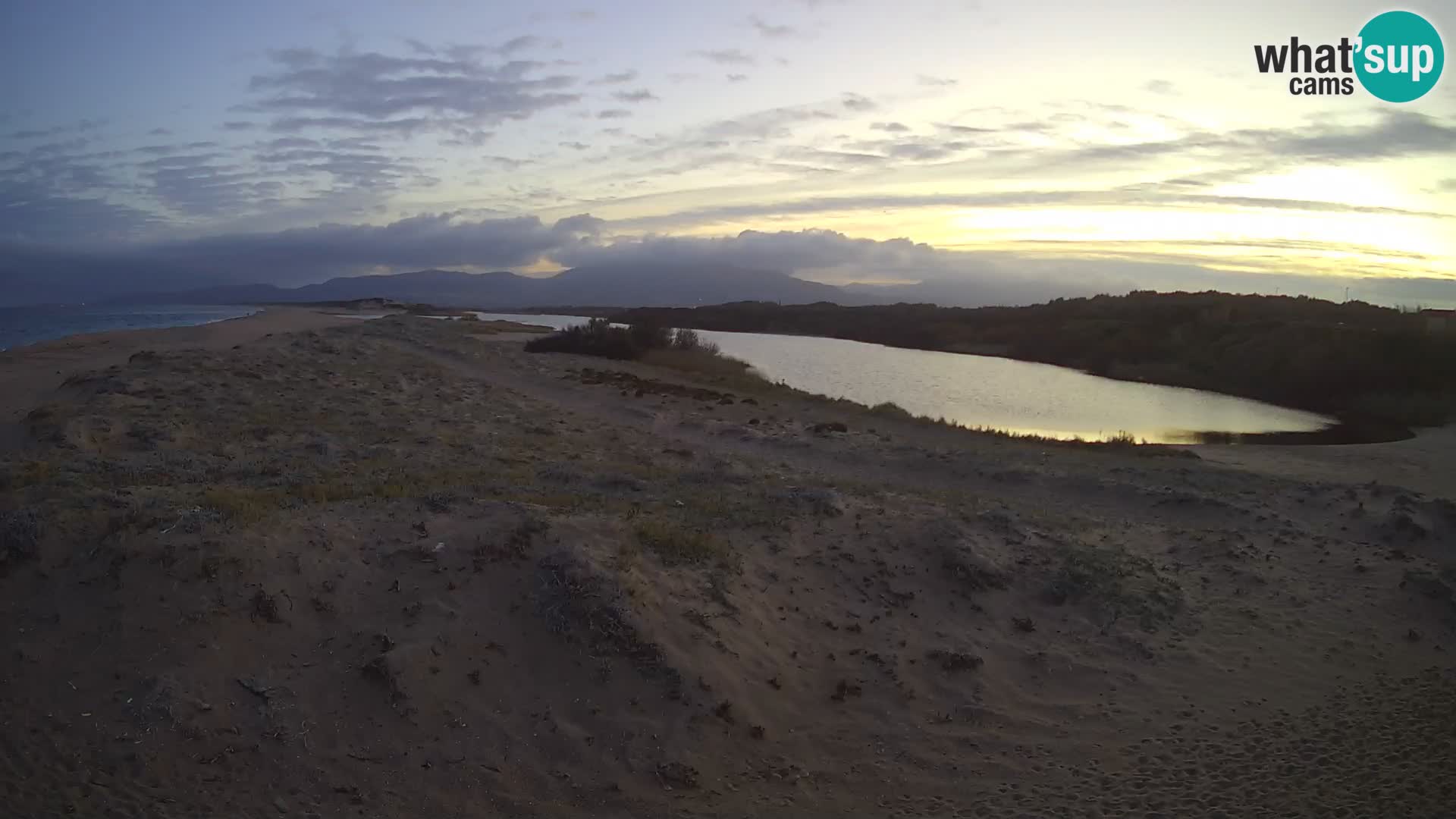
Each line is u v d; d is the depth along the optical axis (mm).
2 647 6551
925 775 6738
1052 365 60438
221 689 6473
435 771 6164
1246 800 6371
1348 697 8195
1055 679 8406
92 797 5508
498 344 47844
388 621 7367
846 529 10992
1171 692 8250
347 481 12297
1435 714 7781
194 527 7910
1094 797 6441
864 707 7629
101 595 7070
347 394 25422
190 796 5648
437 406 25016
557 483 14383
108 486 10508
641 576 8391
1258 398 42344
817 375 49312
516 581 8031
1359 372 41250
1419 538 13055
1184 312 64875
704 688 7289
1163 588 10516
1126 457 21219
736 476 16250
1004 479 17828
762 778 6562
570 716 6852
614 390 31172
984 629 9188
